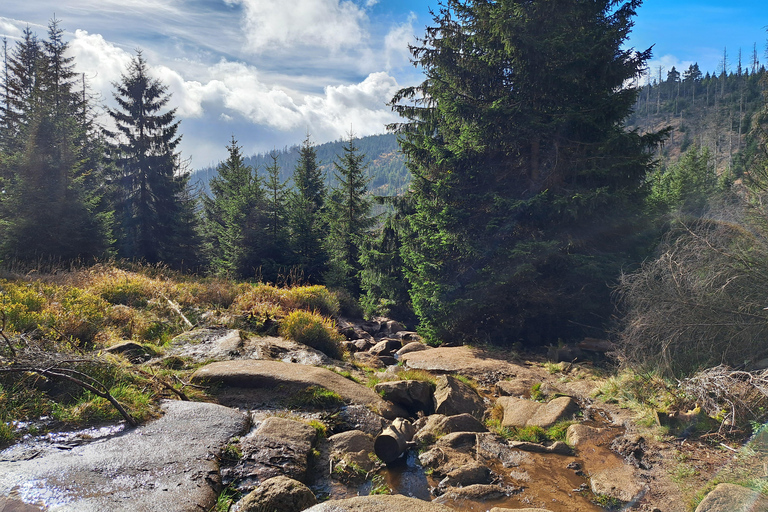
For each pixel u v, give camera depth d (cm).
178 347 849
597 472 490
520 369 926
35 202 1805
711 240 736
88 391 524
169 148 3119
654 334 719
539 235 1157
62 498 330
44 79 2958
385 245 1908
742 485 418
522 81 1172
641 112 15638
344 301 1881
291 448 474
